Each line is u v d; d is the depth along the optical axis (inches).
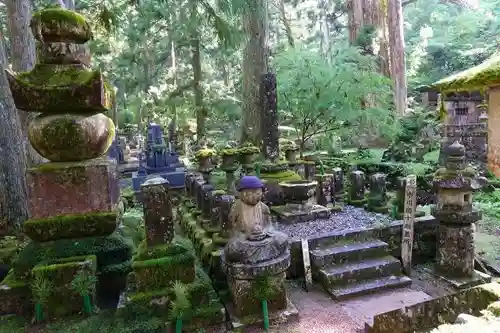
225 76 797.9
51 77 157.6
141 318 143.8
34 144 160.9
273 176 276.5
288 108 415.2
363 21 589.0
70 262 151.9
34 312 152.7
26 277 158.2
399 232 210.7
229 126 678.5
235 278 148.6
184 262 150.1
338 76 391.2
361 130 463.8
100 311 153.0
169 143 550.3
